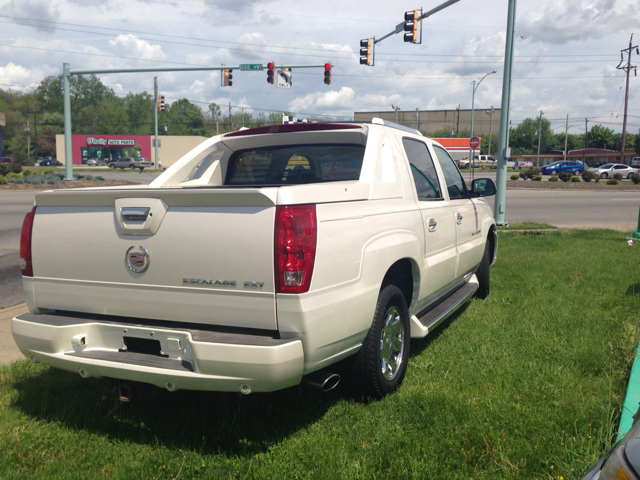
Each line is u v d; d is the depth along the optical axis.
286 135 4.36
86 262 3.15
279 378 2.68
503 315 5.70
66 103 27.42
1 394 3.82
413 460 2.83
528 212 19.33
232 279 2.79
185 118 134.75
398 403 3.52
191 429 3.28
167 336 2.95
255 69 23.38
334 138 4.29
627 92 61.75
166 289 2.95
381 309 3.43
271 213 2.72
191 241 2.86
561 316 5.51
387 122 4.29
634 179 38.44
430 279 4.32
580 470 2.66
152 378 2.85
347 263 3.05
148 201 2.94
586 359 4.29
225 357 2.69
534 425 3.19
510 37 13.77
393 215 3.69
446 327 5.32
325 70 23.52
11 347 4.82
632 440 1.59
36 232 3.31
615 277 7.39
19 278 7.86
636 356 4.02
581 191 31.27
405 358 3.87
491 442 2.99
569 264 8.48
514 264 8.56
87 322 3.16
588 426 3.12
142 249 2.97
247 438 3.15
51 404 3.65
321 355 2.91
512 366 4.18
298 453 2.93
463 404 3.47
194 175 4.73
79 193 3.12
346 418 3.35
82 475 2.79
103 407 3.59
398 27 18.81
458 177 5.74
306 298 2.74
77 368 3.07
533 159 103.69
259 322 2.78
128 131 129.88
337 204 3.08
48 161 82.75
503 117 14.17
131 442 3.16
